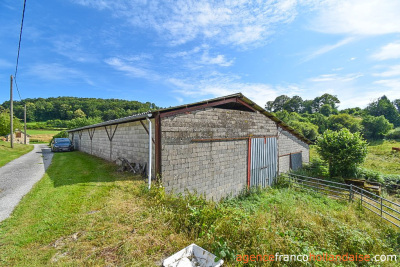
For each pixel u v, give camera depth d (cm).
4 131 2786
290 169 1291
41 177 653
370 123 3509
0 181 602
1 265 234
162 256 261
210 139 711
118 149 855
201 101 665
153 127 575
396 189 1003
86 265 236
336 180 1109
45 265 236
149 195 461
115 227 324
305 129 2784
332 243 389
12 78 1642
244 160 872
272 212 521
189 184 641
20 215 366
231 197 793
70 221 343
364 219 615
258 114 969
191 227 334
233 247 285
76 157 1141
